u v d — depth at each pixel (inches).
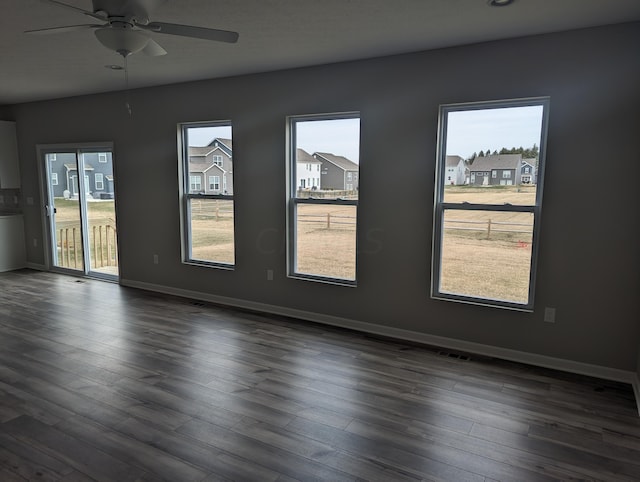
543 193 135.3
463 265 153.8
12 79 193.9
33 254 279.6
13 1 105.0
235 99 189.0
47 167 263.0
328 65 166.1
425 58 148.4
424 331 159.2
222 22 121.1
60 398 116.4
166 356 144.6
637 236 125.2
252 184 190.4
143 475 87.0
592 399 119.3
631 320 128.0
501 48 136.5
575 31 126.5
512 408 114.0
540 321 139.6
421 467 90.3
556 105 131.0
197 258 215.9
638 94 121.3
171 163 212.7
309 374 132.5
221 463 90.8
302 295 184.2
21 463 90.2
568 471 89.5
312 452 94.7
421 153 152.9
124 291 228.2
